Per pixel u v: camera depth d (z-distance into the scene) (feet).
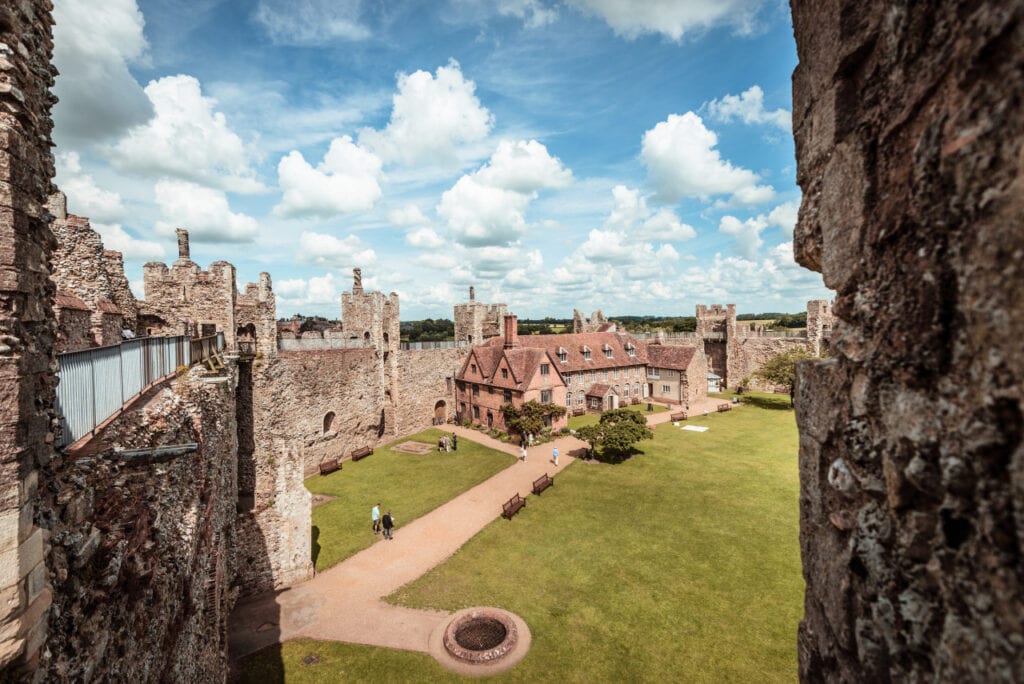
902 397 8.50
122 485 19.57
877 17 9.59
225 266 77.87
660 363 176.65
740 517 72.74
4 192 12.16
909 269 8.41
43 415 14.05
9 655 11.61
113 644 17.39
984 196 6.31
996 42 6.10
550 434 127.34
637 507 77.71
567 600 52.80
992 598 6.07
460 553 64.23
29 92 13.39
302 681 41.60
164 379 37.65
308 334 130.93
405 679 41.73
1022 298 5.56
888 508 9.04
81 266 44.39
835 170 11.23
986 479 6.26
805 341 174.09
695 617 49.19
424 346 151.23
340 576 59.11
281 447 58.34
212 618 35.12
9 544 11.85
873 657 9.32
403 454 115.65
